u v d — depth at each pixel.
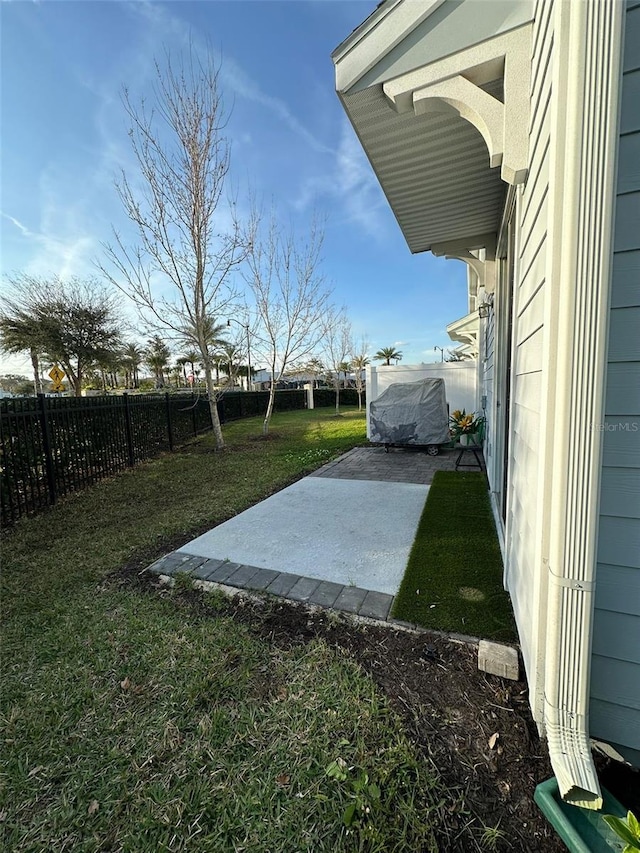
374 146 2.37
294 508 4.31
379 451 7.89
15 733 1.53
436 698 1.64
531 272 1.55
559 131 1.06
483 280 5.00
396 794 1.26
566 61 1.03
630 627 1.19
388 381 9.91
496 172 2.69
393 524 3.70
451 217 3.50
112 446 6.21
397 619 2.18
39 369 18.17
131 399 6.85
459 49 1.64
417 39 1.71
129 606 2.43
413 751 1.40
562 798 1.10
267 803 1.25
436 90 1.73
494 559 2.88
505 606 2.25
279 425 13.38
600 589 1.21
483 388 7.09
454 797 1.25
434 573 2.69
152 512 4.34
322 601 2.39
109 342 17.00
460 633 2.04
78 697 1.71
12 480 4.16
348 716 1.56
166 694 1.71
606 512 1.17
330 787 1.29
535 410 1.42
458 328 9.29
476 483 5.09
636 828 0.91
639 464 1.12
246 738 1.48
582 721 1.15
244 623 2.22
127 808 1.25
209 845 1.14
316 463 6.76
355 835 1.15
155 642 2.07
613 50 0.94
